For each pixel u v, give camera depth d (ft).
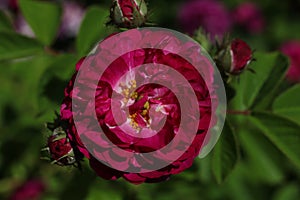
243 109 1.78
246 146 1.96
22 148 2.23
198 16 2.94
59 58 1.80
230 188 2.19
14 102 2.28
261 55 1.80
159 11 3.12
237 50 1.64
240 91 1.78
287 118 1.70
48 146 1.58
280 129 1.70
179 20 3.00
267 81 1.78
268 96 1.78
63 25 2.38
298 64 2.80
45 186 2.33
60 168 2.05
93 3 2.63
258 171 2.07
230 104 1.79
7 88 2.26
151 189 1.99
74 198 1.87
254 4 3.49
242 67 1.65
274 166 2.04
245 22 3.32
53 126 1.60
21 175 2.28
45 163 2.24
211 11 2.93
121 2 1.60
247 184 2.20
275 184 2.25
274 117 1.71
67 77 1.80
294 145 1.69
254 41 3.36
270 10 3.50
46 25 1.91
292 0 3.47
